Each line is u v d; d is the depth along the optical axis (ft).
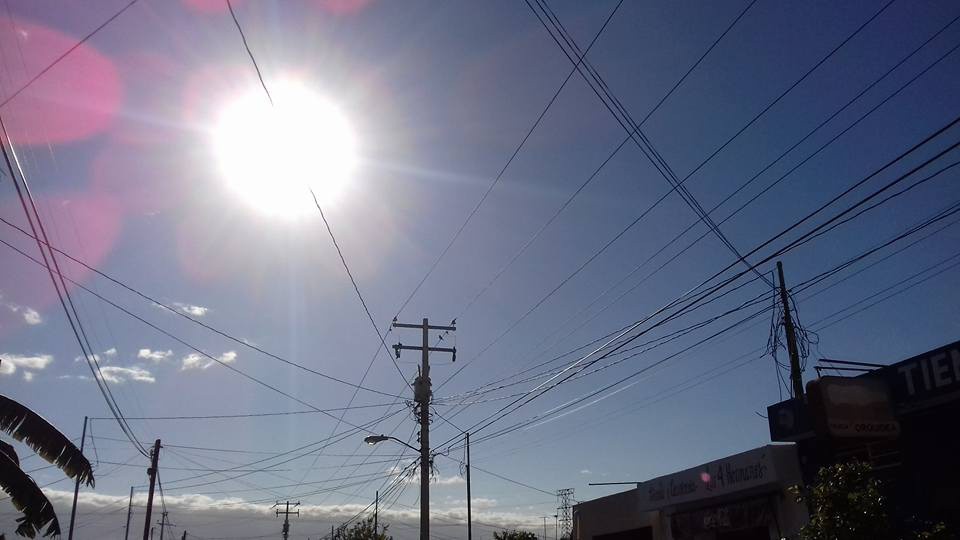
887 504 47.06
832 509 38.34
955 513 44.55
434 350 98.17
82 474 50.06
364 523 160.56
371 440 93.04
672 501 71.05
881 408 47.01
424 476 91.35
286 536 220.23
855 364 49.08
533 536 132.26
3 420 48.29
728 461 62.69
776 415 57.72
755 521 60.34
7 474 48.91
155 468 124.67
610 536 88.53
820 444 55.16
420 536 89.51
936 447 46.19
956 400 45.19
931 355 45.62
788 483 57.11
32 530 49.01
